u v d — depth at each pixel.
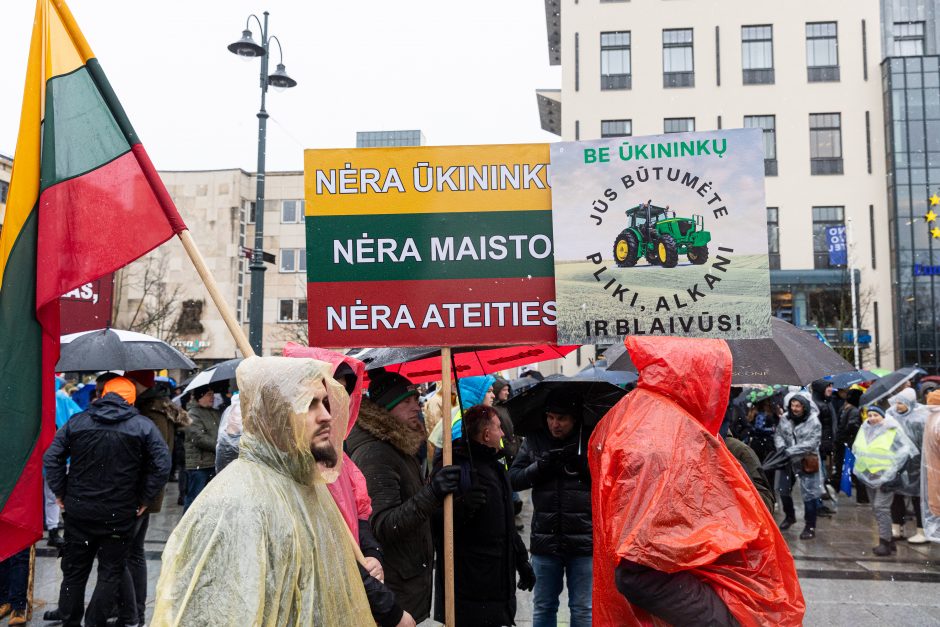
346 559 2.18
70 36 3.19
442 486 3.32
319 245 3.50
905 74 31.66
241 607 1.79
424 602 3.68
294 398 2.03
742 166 3.40
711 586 2.44
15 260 3.01
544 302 3.47
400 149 3.52
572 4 32.66
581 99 32.41
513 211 3.50
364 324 3.48
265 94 14.06
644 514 2.40
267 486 1.97
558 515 4.40
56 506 7.91
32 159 3.08
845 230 31.44
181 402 12.71
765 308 3.35
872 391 11.36
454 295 3.48
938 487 7.64
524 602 6.37
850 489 11.79
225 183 41.84
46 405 3.03
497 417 4.12
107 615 4.97
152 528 9.25
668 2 32.31
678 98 32.22
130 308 40.50
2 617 5.52
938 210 31.38
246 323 42.31
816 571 7.48
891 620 5.88
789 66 32.22
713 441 2.52
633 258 3.41
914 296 31.22
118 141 3.14
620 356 5.02
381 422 3.65
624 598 2.62
